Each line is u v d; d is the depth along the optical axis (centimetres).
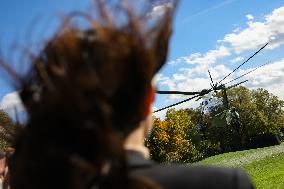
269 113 13125
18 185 124
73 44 123
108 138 117
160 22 129
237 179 129
